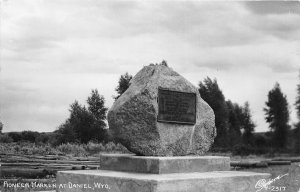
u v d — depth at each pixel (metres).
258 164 21.59
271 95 42.81
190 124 10.16
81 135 27.08
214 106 37.75
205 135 10.44
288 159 27.58
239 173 9.75
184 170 9.38
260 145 42.50
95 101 27.27
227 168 10.23
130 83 10.23
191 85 10.33
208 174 9.34
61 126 27.06
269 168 20.83
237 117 43.22
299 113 40.28
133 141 9.70
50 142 26.53
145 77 9.95
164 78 9.91
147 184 8.19
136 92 9.68
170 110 9.82
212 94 37.88
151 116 9.54
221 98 37.97
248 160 25.41
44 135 27.25
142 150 9.66
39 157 20.44
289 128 42.34
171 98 9.88
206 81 38.00
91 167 16.23
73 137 26.66
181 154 10.04
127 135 9.73
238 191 9.34
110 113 9.93
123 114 9.74
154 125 9.55
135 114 9.66
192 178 8.60
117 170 9.83
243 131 43.50
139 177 8.51
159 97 9.69
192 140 10.20
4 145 23.66
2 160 18.20
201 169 9.72
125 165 9.67
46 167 16.27
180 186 8.39
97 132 27.25
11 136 26.70
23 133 27.03
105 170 9.97
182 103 10.05
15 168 15.39
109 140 27.30
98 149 24.64
